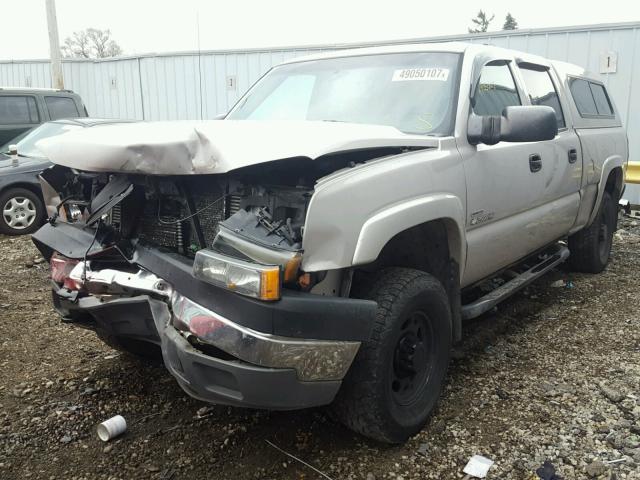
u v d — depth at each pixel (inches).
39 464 114.5
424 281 120.0
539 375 151.9
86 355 165.0
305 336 96.8
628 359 161.0
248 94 180.9
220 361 95.7
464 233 136.0
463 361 161.5
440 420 128.7
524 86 177.5
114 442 121.7
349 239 103.0
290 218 101.0
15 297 217.9
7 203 337.7
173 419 130.8
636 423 126.6
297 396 99.3
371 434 114.1
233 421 129.7
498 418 130.3
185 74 561.3
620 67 400.5
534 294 222.5
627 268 260.8
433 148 129.7
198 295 99.9
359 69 161.3
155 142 100.2
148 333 117.0
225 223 99.3
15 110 444.1
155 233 116.0
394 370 119.0
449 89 144.8
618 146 244.2
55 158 118.3
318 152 97.5
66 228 132.2
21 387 144.9
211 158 97.4
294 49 502.9
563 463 113.4
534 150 170.4
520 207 163.9
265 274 92.0
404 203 115.5
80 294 125.0
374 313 104.5
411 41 444.1
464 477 109.9
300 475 110.9
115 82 617.0
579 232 238.1
